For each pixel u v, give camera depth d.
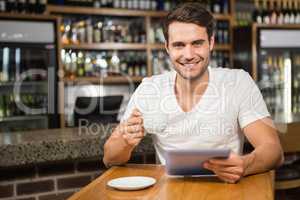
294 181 2.03
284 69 4.70
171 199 1.16
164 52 4.58
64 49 4.08
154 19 4.65
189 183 1.32
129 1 4.40
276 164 1.44
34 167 1.82
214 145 1.61
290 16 4.74
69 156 1.75
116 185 1.28
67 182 1.90
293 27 4.69
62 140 1.74
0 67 3.70
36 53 3.82
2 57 3.70
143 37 4.47
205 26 1.46
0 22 3.58
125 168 1.57
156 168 1.56
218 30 4.87
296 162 2.24
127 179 1.35
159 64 4.50
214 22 1.51
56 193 1.87
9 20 3.61
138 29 4.52
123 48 4.31
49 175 1.86
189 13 1.44
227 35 4.91
